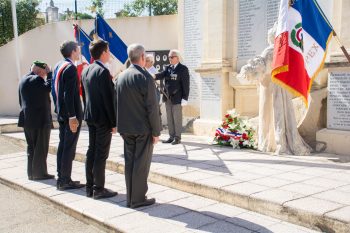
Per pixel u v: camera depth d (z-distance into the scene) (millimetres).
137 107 4309
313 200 4047
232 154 6578
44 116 5941
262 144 6840
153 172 5512
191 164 5879
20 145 9602
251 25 8195
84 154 7121
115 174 6172
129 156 4539
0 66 13961
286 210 3939
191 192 4969
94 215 4340
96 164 4902
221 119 8617
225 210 4348
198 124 9039
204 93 9000
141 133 4340
